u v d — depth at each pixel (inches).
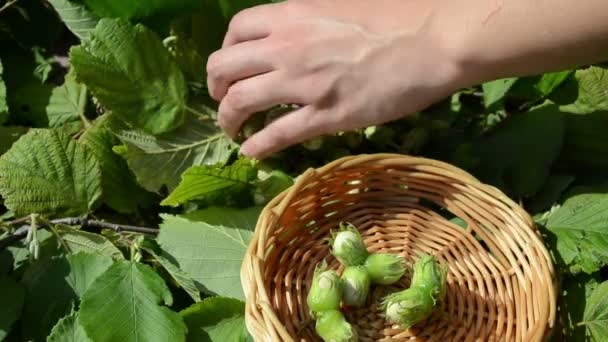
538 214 39.2
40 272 37.4
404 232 37.8
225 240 38.2
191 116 40.1
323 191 37.4
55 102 42.4
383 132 39.8
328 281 35.0
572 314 37.1
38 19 44.2
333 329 34.6
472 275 36.7
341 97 36.2
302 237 37.3
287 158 39.8
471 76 35.5
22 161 38.4
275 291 35.8
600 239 37.2
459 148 39.8
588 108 40.7
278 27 36.5
